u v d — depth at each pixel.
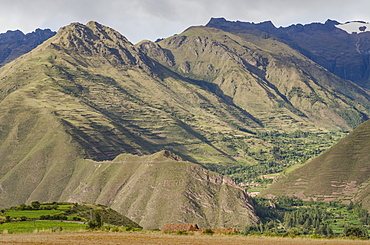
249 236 129.00
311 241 117.50
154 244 101.75
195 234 132.25
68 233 125.25
